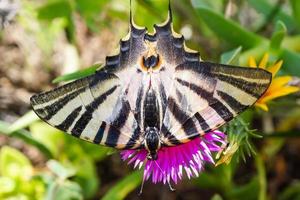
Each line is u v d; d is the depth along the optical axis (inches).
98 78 16.0
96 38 22.6
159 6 21.5
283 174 21.3
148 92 16.1
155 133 16.0
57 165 19.8
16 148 21.5
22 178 20.1
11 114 21.8
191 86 16.1
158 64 16.2
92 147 20.4
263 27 21.4
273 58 19.0
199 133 15.9
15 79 22.1
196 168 17.0
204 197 21.1
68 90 15.8
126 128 16.0
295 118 21.0
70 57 21.5
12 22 22.0
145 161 17.3
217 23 19.1
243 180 21.3
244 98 15.7
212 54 21.5
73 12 21.7
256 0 20.7
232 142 17.1
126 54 16.3
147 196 21.2
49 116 15.7
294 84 19.0
